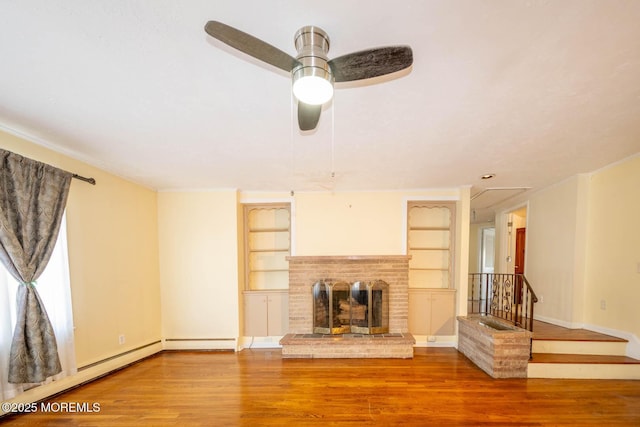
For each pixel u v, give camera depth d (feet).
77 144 8.13
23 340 7.26
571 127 7.00
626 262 10.65
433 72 4.69
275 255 15.03
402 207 14.12
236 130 7.18
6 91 5.31
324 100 4.12
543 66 4.53
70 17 3.58
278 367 11.26
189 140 7.85
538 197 14.48
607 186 11.28
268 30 3.87
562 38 3.92
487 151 8.77
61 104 5.82
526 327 12.40
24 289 7.38
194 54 4.25
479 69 4.62
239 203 14.16
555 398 8.76
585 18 3.58
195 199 13.76
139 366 11.41
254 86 5.15
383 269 13.17
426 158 9.43
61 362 8.68
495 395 8.96
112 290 10.90
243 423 7.64
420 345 13.69
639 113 6.20
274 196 14.38
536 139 7.80
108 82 5.03
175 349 13.46
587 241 12.12
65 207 8.83
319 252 14.29
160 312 13.51
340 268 13.25
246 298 14.06
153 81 4.99
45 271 8.26
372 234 14.23
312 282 13.30
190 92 5.37
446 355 12.46
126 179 11.76
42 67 4.56
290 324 13.25
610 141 8.01
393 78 4.79
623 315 10.76
